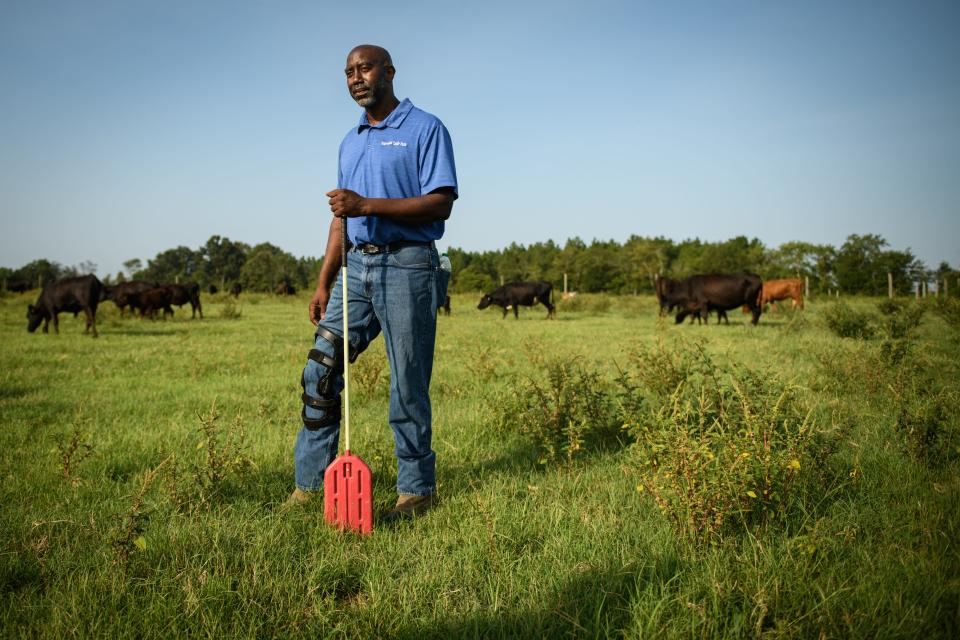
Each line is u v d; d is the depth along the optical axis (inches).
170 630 74.7
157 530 102.5
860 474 118.6
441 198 111.2
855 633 69.6
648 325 668.7
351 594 88.1
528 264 4192.9
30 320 572.1
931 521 97.8
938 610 73.6
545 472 140.3
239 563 92.9
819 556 87.9
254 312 1056.2
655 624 72.2
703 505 95.8
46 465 144.6
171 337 522.0
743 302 678.5
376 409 211.8
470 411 201.3
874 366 221.0
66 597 81.7
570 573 87.3
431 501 118.2
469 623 76.3
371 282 113.3
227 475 125.3
